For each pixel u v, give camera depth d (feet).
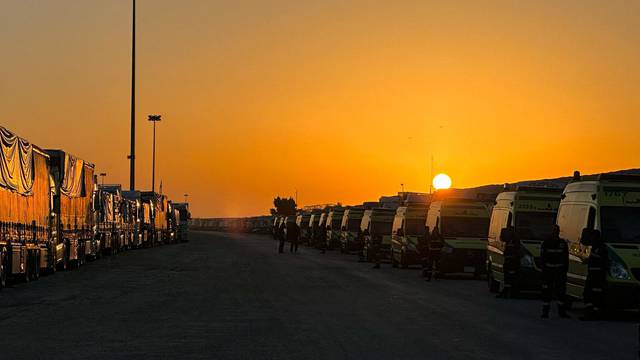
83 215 122.11
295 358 37.88
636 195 59.11
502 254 74.23
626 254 55.72
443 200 105.70
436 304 65.21
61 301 65.72
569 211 63.72
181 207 281.54
